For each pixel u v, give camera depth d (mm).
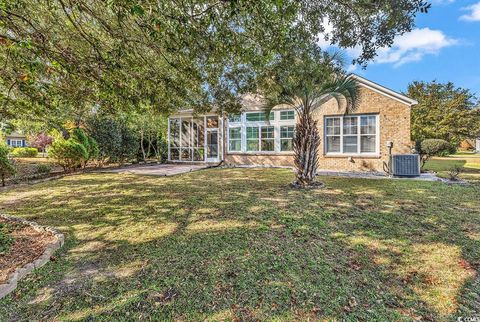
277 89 7242
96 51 4703
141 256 3631
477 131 18031
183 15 3691
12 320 2406
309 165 8461
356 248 3797
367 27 4520
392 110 12281
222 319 2383
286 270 3203
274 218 5141
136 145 17609
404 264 3332
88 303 2631
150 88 6266
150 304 2605
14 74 5141
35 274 3184
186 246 3928
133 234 4449
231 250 3764
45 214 5668
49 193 7824
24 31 4227
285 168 14172
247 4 3518
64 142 12500
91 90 6227
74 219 5312
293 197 6914
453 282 2928
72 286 2930
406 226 4645
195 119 17922
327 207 5895
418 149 14117
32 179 10562
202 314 2455
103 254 3717
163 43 4480
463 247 3775
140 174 11891
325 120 13523
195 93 7500
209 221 5039
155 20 3613
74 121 14242
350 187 8312
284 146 15250
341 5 4461
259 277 3057
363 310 2477
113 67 4828
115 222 5090
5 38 3785
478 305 2543
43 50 4270
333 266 3297
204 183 9312
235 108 8352
